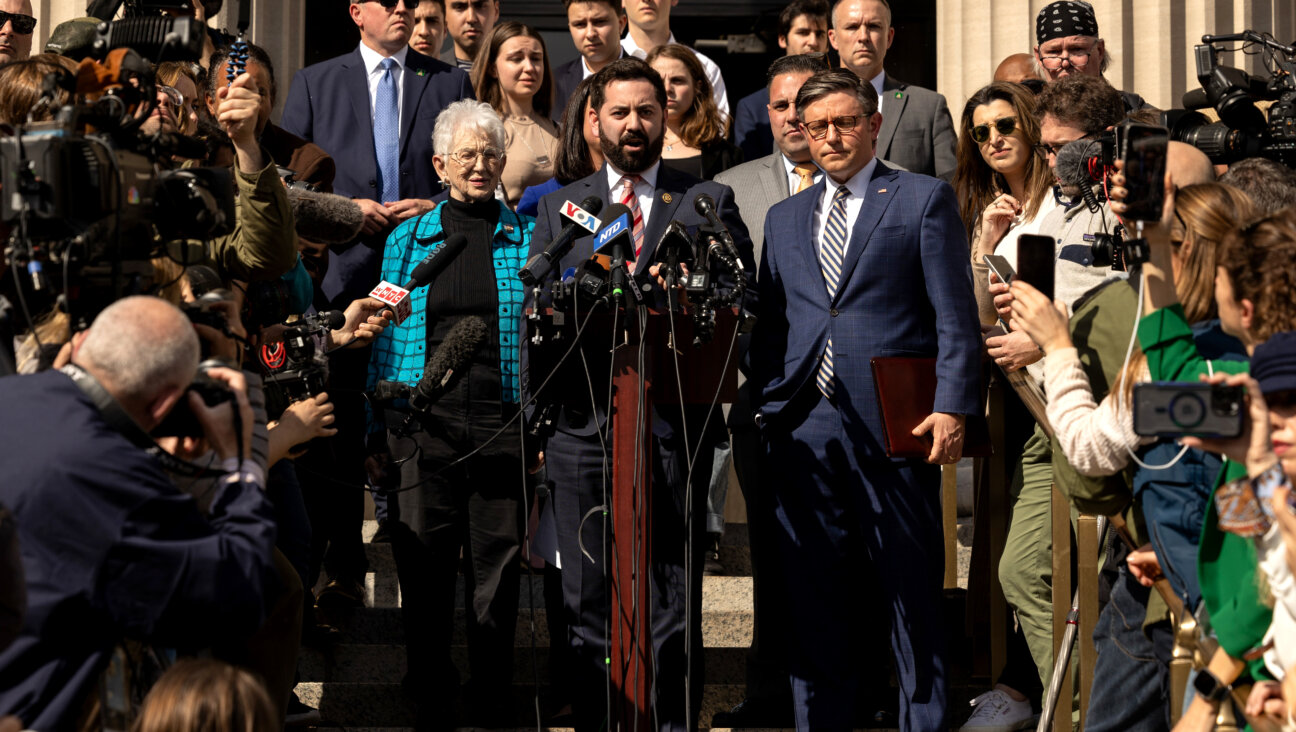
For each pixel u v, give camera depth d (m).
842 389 5.86
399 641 6.83
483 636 6.30
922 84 11.20
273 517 3.76
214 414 3.75
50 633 3.42
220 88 4.91
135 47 4.21
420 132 7.86
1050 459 6.06
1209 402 3.29
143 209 3.93
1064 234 6.02
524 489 5.73
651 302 5.24
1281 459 3.27
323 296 7.08
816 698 5.80
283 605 5.05
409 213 6.99
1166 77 9.09
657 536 5.72
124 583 3.44
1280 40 9.09
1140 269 3.96
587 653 5.73
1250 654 3.55
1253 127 5.58
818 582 5.86
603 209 6.02
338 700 6.46
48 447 3.43
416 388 6.08
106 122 3.90
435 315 6.55
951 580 7.21
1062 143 6.04
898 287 5.88
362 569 7.03
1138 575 4.14
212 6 6.99
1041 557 6.01
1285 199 4.55
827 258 6.01
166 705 3.29
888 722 6.24
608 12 8.52
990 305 6.57
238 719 3.30
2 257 4.10
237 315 4.30
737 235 5.95
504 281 6.62
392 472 6.38
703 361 5.30
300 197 5.60
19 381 3.54
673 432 5.75
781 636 6.25
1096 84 6.06
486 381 6.45
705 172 7.69
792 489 5.91
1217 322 3.89
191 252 4.27
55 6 8.85
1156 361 3.80
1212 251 3.86
